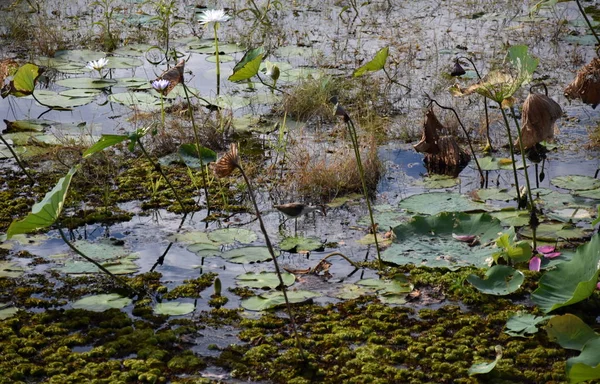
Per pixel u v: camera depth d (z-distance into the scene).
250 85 6.61
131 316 3.49
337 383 3.01
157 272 3.88
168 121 5.77
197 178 5.01
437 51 7.25
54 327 3.37
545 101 4.81
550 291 3.48
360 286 3.71
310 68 6.89
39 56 7.21
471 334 3.32
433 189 4.82
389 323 3.40
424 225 4.14
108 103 6.25
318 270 3.87
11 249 4.09
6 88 6.05
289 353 3.18
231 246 4.16
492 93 4.16
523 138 4.89
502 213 4.33
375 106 6.10
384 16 8.56
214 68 7.03
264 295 3.64
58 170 5.09
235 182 4.95
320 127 5.84
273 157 5.32
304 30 8.04
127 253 4.05
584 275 3.46
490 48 7.29
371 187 4.88
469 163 5.18
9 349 3.20
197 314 3.51
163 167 5.18
